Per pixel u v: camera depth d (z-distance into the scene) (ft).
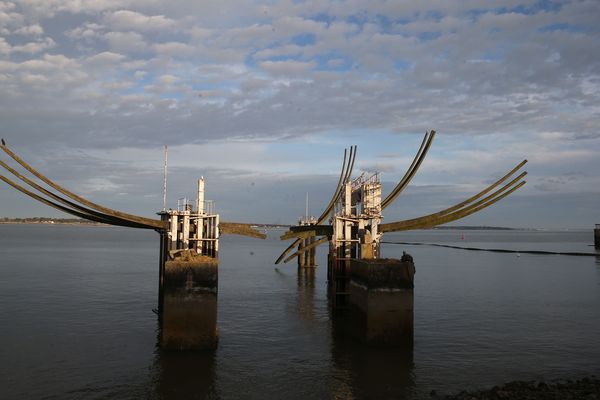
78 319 100.27
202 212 88.22
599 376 69.36
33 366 71.36
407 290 79.25
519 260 268.41
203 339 77.51
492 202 92.38
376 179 103.24
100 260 236.02
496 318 105.50
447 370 71.26
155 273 179.73
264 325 97.60
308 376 68.44
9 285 144.15
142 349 79.56
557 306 120.47
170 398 60.64
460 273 197.88
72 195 82.17
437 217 94.58
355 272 86.84
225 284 156.97
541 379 68.13
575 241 631.97
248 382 66.08
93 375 68.03
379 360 75.05
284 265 226.38
